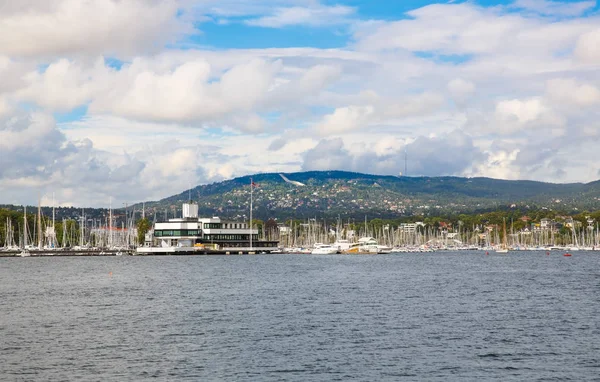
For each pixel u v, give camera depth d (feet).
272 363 206.49
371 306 347.56
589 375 192.44
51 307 348.79
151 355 217.97
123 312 325.42
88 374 193.57
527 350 225.15
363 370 197.98
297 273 652.48
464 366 202.69
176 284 507.30
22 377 190.08
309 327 273.33
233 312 323.57
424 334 255.70
